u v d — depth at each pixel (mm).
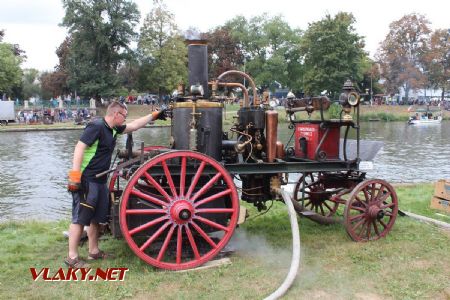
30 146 25875
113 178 4988
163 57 54531
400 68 67375
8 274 4367
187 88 5129
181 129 4723
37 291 3984
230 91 5754
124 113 4578
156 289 4031
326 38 47125
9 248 5172
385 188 5469
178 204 4434
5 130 36094
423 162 18422
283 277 4309
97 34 52562
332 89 48719
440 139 28734
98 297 3881
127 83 65750
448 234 5617
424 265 4621
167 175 4430
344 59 47750
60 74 66750
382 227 5797
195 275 4320
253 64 64500
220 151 4898
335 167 5270
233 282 4188
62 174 16328
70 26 53562
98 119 4531
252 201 5379
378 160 19109
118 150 4984
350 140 6074
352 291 4051
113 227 4508
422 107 60500
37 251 5102
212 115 4773
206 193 4770
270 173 5074
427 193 8336
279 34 64688
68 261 4488
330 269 4520
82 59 54312
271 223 6121
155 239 4699
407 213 6422
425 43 68375
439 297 3963
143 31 54750
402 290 4062
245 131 5105
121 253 4863
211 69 65312
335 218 5723
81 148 4348
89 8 52531
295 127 5746
